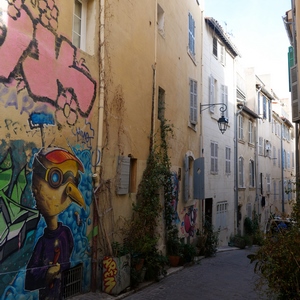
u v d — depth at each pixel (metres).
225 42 22.55
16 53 5.91
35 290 6.24
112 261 8.01
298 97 10.63
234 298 8.77
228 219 22.22
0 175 5.55
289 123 40.66
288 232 6.40
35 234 6.26
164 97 12.84
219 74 21.56
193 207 16.41
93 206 8.12
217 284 10.20
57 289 6.83
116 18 9.30
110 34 8.98
